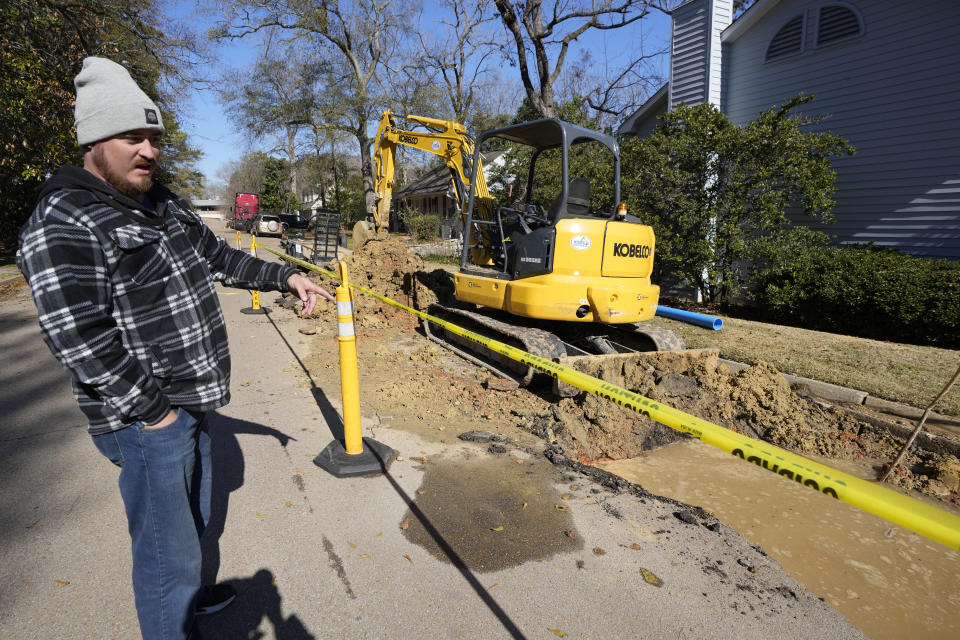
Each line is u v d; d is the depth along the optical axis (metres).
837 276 9.25
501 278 7.18
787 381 6.18
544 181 16.52
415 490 3.64
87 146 1.79
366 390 5.60
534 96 18.25
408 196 38.66
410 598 2.65
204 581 2.71
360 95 28.77
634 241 6.53
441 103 30.38
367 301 9.43
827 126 10.76
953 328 8.03
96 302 1.70
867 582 3.18
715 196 10.96
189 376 1.99
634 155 11.58
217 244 2.53
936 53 9.14
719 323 6.83
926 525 1.16
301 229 35.81
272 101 31.16
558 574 2.86
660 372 5.82
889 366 6.86
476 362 6.80
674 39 13.20
